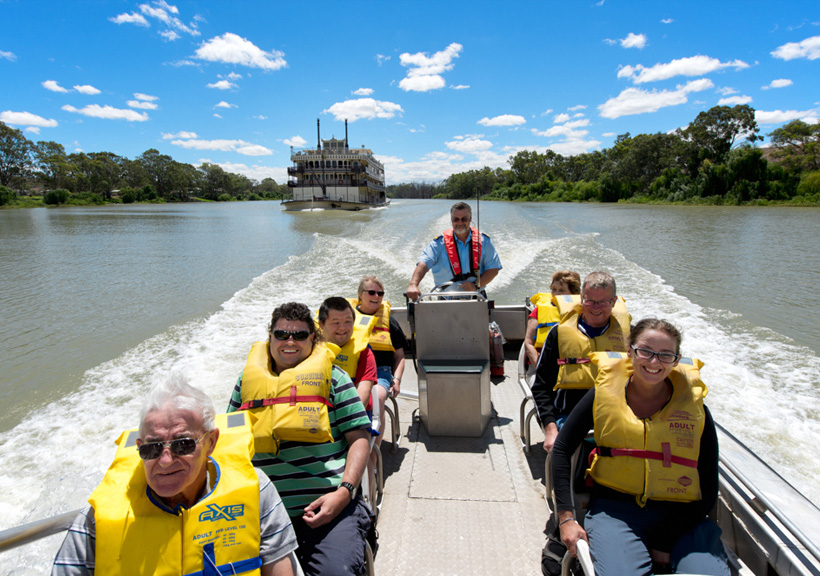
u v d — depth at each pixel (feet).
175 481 4.66
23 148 278.46
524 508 9.18
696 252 48.62
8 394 17.26
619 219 93.25
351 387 7.37
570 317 9.02
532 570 7.76
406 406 13.78
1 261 50.29
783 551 5.75
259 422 6.81
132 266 46.11
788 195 163.73
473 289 13.14
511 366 16.05
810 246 53.42
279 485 6.81
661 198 192.75
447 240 13.73
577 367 8.63
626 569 5.69
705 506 6.24
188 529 4.75
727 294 30.48
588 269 37.68
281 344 7.19
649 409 6.64
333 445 6.98
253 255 52.29
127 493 4.79
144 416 4.73
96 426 14.89
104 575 4.52
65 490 11.68
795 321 24.56
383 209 152.97
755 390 16.38
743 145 175.32
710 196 173.88
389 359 11.62
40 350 21.97
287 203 162.20
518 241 54.13
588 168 290.56
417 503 9.42
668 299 28.73
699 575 5.55
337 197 164.14
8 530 4.86
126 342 22.99
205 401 5.01
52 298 32.73
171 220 124.16
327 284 34.30
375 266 40.42
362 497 7.20
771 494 6.66
